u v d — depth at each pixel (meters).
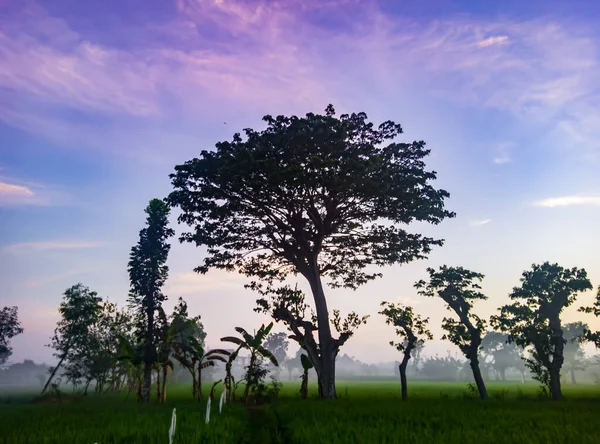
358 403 24.48
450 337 37.25
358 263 39.00
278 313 33.72
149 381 35.31
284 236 34.91
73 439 11.14
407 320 35.88
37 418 17.17
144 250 37.56
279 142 29.19
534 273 40.88
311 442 10.27
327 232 33.28
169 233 38.62
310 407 21.20
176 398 40.25
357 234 35.69
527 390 60.88
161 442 10.41
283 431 12.91
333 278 41.00
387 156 33.09
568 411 18.92
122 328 54.91
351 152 30.36
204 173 31.16
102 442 10.59
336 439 10.23
